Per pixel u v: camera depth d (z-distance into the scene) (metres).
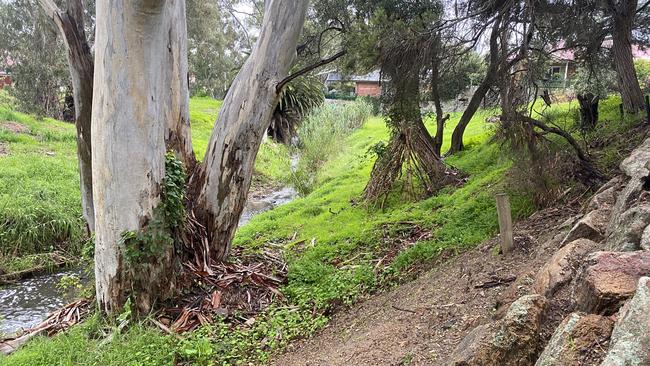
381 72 6.61
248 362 4.47
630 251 2.63
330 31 9.52
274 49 6.14
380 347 3.57
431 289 4.46
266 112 6.38
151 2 4.57
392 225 7.57
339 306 5.39
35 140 16.39
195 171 6.53
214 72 28.06
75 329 5.11
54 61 17.17
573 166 5.96
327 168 14.28
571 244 2.98
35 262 8.87
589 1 6.32
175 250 5.57
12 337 5.52
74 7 6.67
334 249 7.18
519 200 6.22
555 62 7.47
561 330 2.04
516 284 3.26
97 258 5.33
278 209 11.16
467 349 2.48
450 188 8.84
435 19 6.25
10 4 17.16
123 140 4.99
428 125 17.72
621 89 8.30
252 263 6.92
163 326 5.06
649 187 3.29
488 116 9.47
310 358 4.10
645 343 1.64
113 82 4.89
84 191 7.38
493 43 6.53
